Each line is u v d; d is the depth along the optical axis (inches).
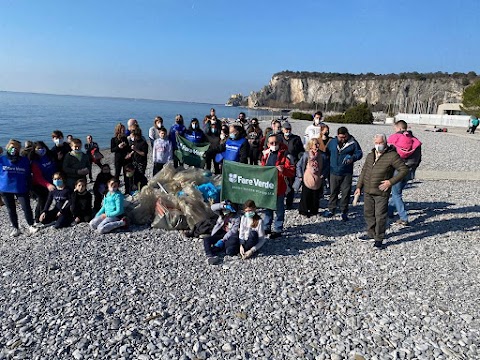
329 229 302.8
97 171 599.8
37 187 313.4
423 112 4173.2
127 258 243.9
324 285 212.2
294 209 355.6
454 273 227.0
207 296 198.4
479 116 1733.5
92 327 168.9
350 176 313.1
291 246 268.5
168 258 245.3
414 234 290.5
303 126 1578.5
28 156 306.7
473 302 193.6
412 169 300.7
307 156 325.4
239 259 245.3
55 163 323.9
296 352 154.6
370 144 920.3
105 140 1208.2
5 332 165.6
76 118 2257.6
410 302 194.7
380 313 184.4
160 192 315.6
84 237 278.1
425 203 374.3
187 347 156.5
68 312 180.7
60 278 216.1
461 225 307.0
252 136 411.2
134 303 189.9
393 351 155.1
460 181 487.8
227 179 279.1
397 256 252.1
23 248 260.2
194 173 344.8
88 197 309.9
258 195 273.7
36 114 2442.2
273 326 172.6
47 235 284.5
